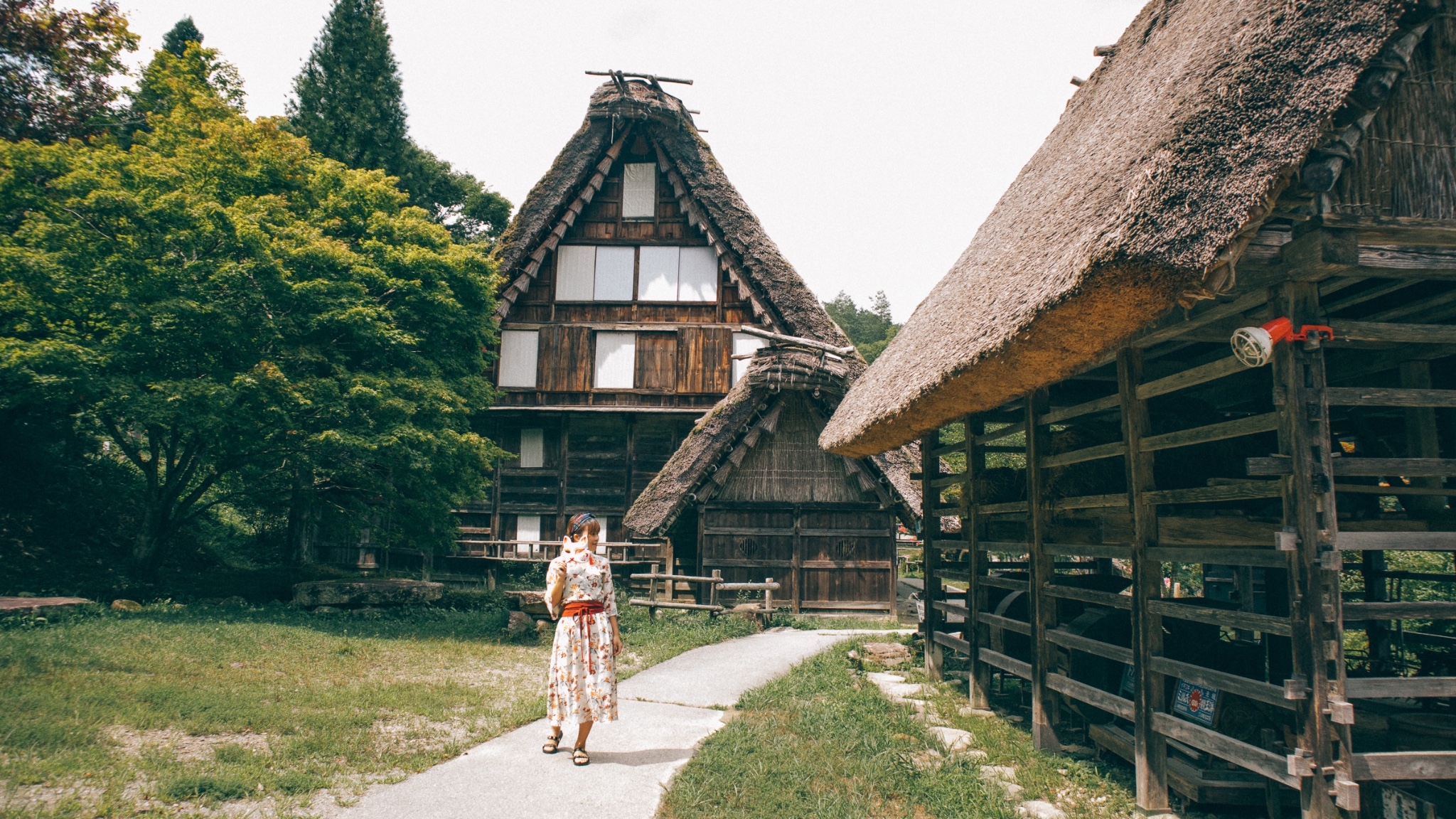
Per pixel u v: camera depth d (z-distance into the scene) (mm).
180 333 10758
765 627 12836
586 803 4500
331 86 26688
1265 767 3939
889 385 7879
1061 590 6059
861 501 14953
